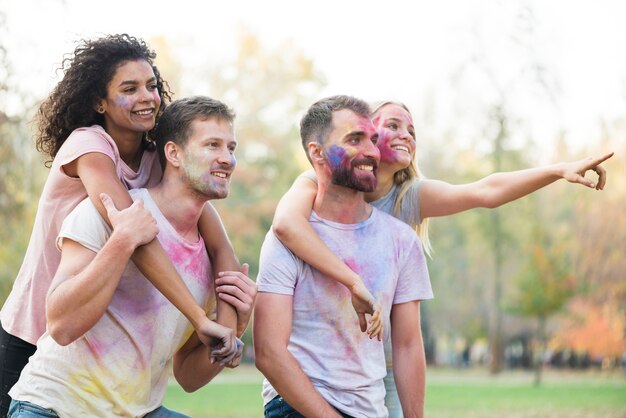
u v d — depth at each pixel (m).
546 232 41.12
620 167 37.59
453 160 45.97
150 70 4.57
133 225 3.91
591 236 37.81
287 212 4.46
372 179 4.45
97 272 3.84
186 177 4.21
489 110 31.98
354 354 4.42
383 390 4.53
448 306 54.88
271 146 46.19
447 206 5.15
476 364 61.28
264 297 4.42
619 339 45.78
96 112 4.56
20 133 15.32
